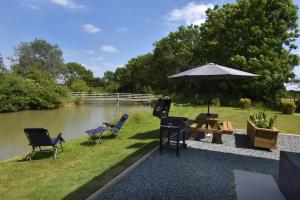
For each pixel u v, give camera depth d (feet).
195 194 11.84
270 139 20.33
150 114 44.52
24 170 16.10
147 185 12.79
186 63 123.75
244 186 12.60
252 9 76.18
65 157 19.10
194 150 19.77
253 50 71.97
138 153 18.66
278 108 62.85
